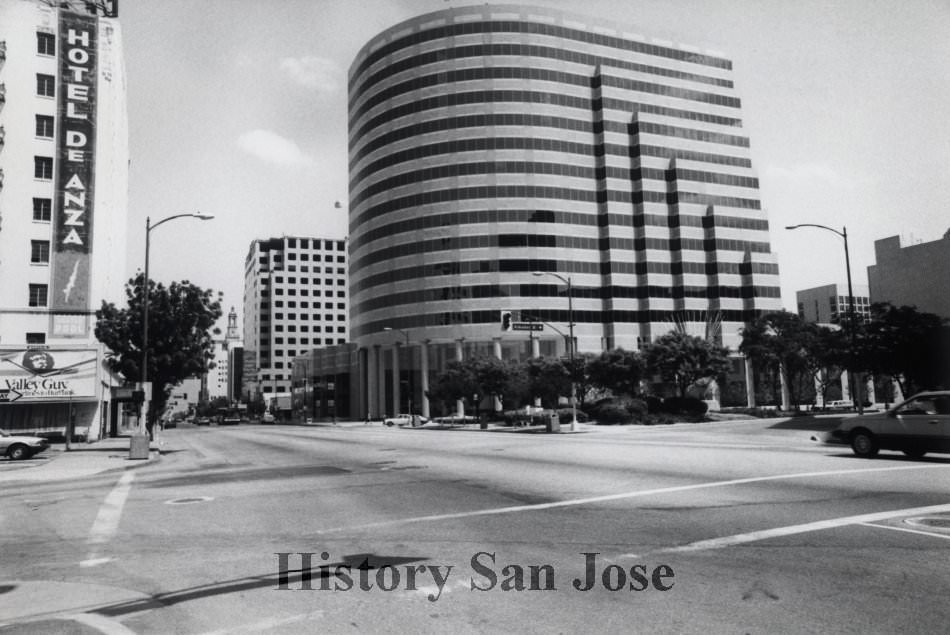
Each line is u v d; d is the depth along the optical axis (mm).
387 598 6105
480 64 89562
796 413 63844
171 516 11461
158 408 37156
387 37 95688
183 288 35000
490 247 86250
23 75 46500
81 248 46844
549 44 91062
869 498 10516
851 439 17500
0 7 46188
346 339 187750
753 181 98562
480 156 87812
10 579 7277
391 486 14336
